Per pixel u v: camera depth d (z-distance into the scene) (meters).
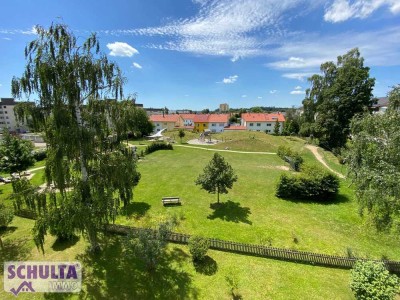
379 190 12.73
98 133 13.67
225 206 23.89
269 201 25.39
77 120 13.39
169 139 70.94
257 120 92.19
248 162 43.62
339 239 18.50
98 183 14.09
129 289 13.23
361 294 11.55
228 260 15.80
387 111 14.45
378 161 13.50
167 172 36.09
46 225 13.09
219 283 13.77
